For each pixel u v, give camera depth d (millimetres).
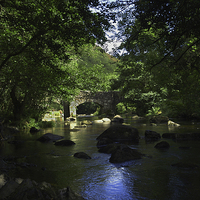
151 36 6730
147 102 30391
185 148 7391
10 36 9727
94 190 3846
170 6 4867
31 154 7031
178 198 3434
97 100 35562
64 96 13547
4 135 11781
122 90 32938
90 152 7219
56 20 6453
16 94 18500
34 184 3162
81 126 17453
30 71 11664
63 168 5285
